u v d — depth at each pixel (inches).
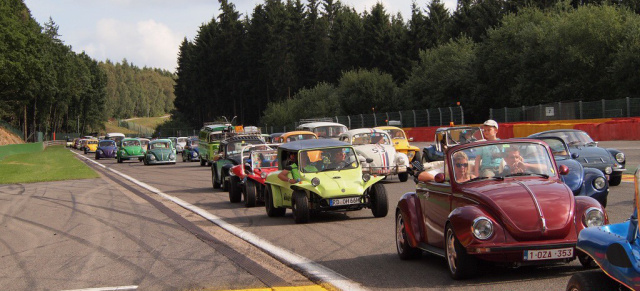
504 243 271.9
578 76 2250.2
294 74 4699.8
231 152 920.3
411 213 344.8
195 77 5447.8
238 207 677.9
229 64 5157.5
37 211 703.1
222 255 402.6
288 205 546.9
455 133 851.4
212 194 843.4
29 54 3075.8
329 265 353.4
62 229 555.8
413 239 340.5
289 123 3668.8
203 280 331.9
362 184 538.6
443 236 314.7
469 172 310.5
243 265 366.0
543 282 281.1
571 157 547.2
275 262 372.5
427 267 331.9
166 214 636.7
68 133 6422.2
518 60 2474.2
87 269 377.4
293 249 410.6
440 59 3127.5
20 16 3646.7
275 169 682.8
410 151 976.9
